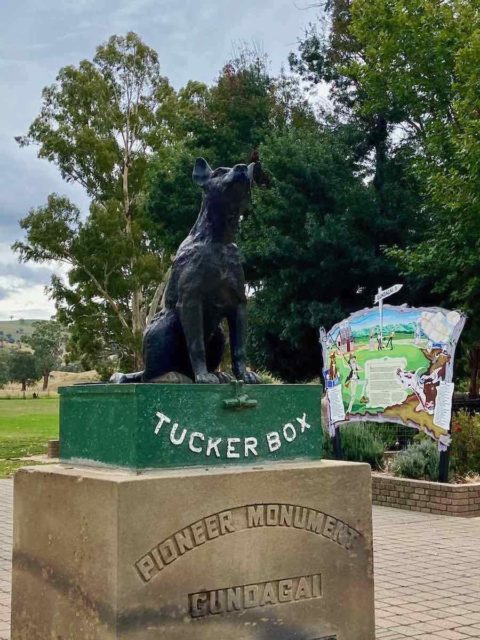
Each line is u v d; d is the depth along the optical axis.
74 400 3.69
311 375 21.59
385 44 17.41
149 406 3.26
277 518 3.46
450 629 5.04
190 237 3.93
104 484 3.13
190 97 32.09
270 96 23.28
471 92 14.68
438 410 10.30
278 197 19.22
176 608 3.15
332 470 3.66
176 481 3.19
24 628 3.66
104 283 30.84
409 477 10.69
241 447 3.50
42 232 30.22
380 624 5.14
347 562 3.66
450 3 17.62
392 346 10.95
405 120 19.80
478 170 14.43
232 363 3.91
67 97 31.88
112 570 3.05
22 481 3.75
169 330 3.88
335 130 21.28
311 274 18.62
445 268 16.25
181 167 22.02
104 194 32.03
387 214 19.19
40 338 91.12
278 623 3.41
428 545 7.86
